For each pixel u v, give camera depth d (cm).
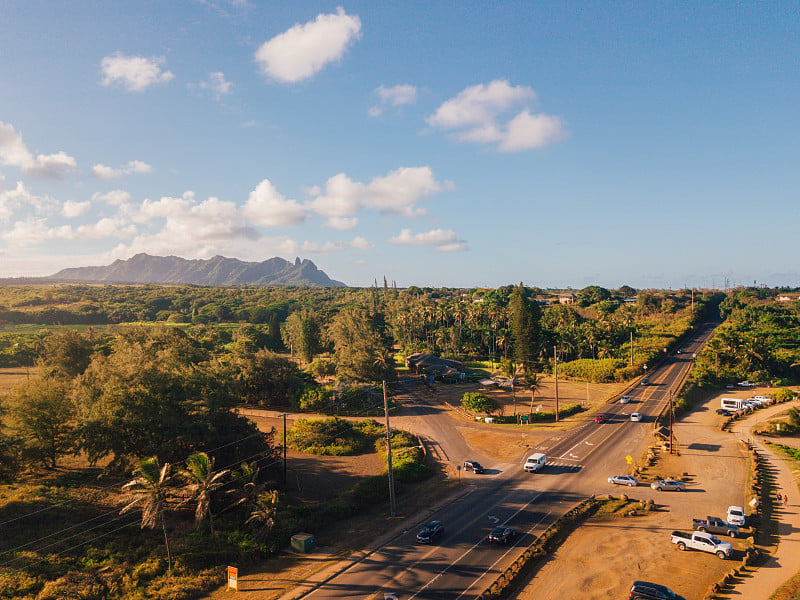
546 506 5322
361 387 10225
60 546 4012
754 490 5662
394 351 19912
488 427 8788
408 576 3897
